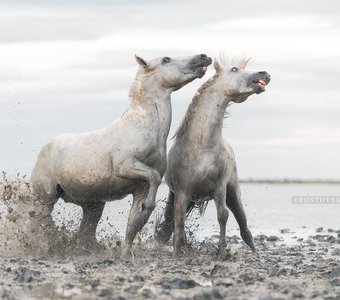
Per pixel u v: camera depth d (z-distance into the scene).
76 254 21.00
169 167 20.30
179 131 20.06
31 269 17.56
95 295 14.03
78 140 20.47
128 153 19.30
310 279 16.20
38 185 21.14
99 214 21.55
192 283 15.26
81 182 20.14
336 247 24.55
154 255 20.78
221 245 19.94
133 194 20.16
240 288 14.80
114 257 20.14
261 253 22.22
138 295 14.00
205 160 19.59
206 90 19.83
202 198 20.42
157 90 19.70
